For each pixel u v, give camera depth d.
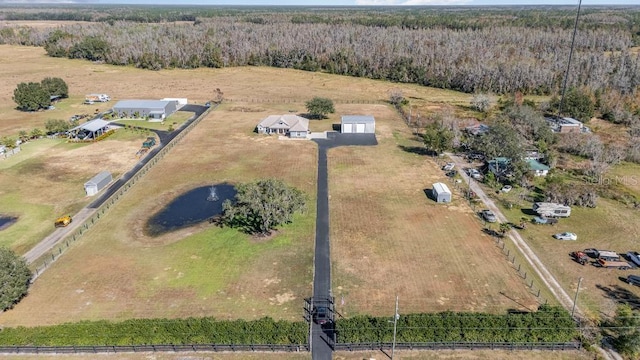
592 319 44.03
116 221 62.50
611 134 103.31
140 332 40.69
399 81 162.75
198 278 50.19
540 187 74.69
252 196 57.84
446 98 139.25
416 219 63.41
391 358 39.44
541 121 99.62
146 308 45.31
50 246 56.34
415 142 97.50
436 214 64.94
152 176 77.56
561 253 55.56
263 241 57.56
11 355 39.72
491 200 69.81
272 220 58.34
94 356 39.72
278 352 40.28
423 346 40.53
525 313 44.56
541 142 88.31
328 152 90.44
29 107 116.38
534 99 133.38
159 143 94.62
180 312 44.78
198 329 40.97
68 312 44.72
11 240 57.62
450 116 108.12
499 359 39.41
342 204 67.75
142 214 64.50
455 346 40.53
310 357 39.69
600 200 70.25
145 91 141.00
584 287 49.12
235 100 132.50
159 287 48.59
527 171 75.56
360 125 102.50
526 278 50.53
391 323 41.22
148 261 53.31
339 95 141.75
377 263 53.06
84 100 129.50
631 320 40.41
